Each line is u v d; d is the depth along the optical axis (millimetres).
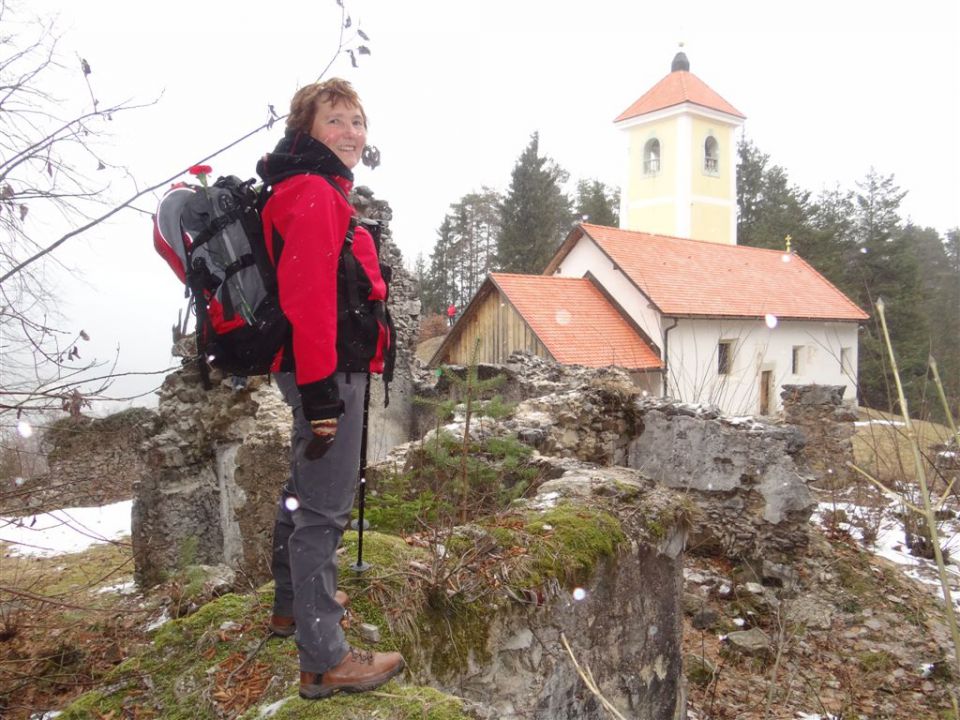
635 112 35906
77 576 9797
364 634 2783
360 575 3086
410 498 5941
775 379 25344
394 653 2520
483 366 13094
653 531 4207
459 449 5887
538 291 22625
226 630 2930
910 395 14312
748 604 7211
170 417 9367
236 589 4840
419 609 2980
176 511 9242
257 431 8469
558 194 52094
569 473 4863
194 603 4613
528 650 3344
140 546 8680
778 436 7648
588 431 8273
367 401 2488
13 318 3742
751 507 7715
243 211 2240
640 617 4102
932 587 7695
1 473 4906
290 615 2805
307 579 2322
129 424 9820
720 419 7992
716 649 6469
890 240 33750
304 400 2074
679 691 4539
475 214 54344
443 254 54594
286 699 2410
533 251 43812
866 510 9719
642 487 4613
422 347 41312
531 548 3537
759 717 5352
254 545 8516
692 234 34875
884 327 2002
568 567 3531
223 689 2617
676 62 36688
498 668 3203
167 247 2334
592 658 3707
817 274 29672
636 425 8578
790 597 7336
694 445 8086
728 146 36250
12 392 3234
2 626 4883
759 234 39031
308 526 2340
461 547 3477
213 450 9250
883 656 6457
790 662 6305
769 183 47219
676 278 24062
